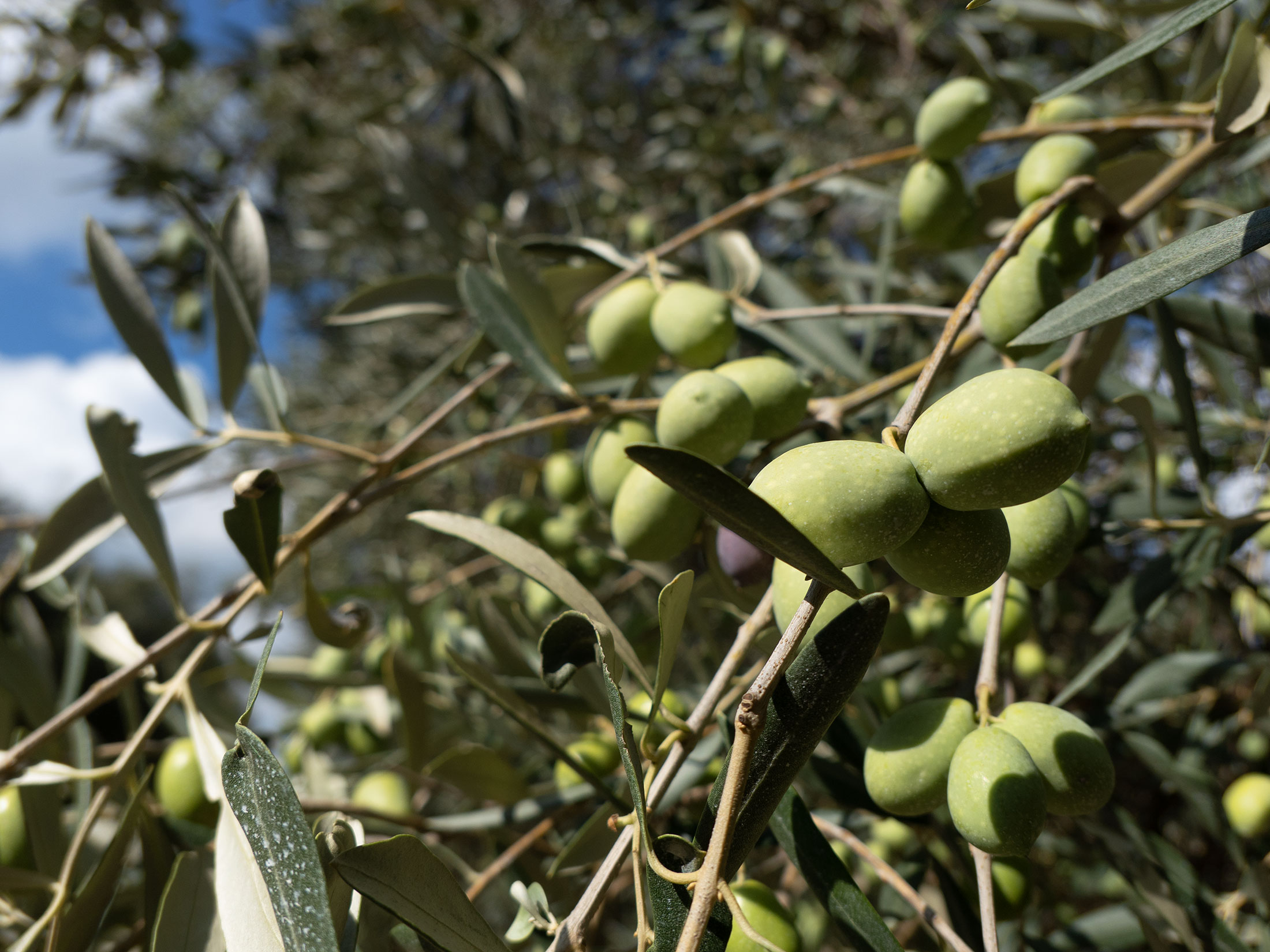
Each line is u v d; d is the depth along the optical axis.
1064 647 0.49
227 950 0.20
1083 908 0.51
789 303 0.42
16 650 0.33
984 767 0.20
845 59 0.82
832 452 0.17
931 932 0.31
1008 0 0.45
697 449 0.25
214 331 0.32
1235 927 0.33
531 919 0.21
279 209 1.17
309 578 0.29
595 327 0.30
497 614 0.36
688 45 0.95
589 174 1.00
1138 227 0.38
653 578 0.34
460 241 0.40
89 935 0.26
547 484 0.41
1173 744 0.40
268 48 0.98
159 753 0.40
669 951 0.19
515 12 1.08
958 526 0.18
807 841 0.22
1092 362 0.29
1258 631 0.42
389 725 0.46
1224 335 0.29
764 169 0.82
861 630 0.18
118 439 0.28
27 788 0.29
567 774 0.32
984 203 0.34
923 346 0.48
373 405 1.14
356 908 0.21
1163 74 0.44
